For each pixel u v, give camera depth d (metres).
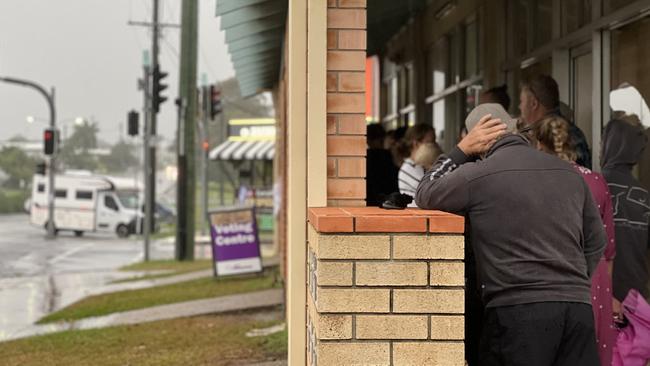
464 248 3.39
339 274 3.20
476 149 3.56
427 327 3.20
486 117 3.56
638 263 5.18
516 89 8.91
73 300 14.30
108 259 24.92
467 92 10.80
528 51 8.45
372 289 3.20
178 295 13.20
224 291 13.25
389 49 15.84
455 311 3.20
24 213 79.12
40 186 41.09
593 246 3.50
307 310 4.48
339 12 4.36
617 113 6.29
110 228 38.28
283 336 8.48
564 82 7.43
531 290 3.22
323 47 4.32
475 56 10.50
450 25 11.38
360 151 4.36
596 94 6.53
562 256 3.26
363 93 4.37
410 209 3.84
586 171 4.23
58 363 8.00
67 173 40.25
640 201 5.32
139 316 11.12
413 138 5.98
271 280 14.16
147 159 24.45
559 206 3.29
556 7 7.49
